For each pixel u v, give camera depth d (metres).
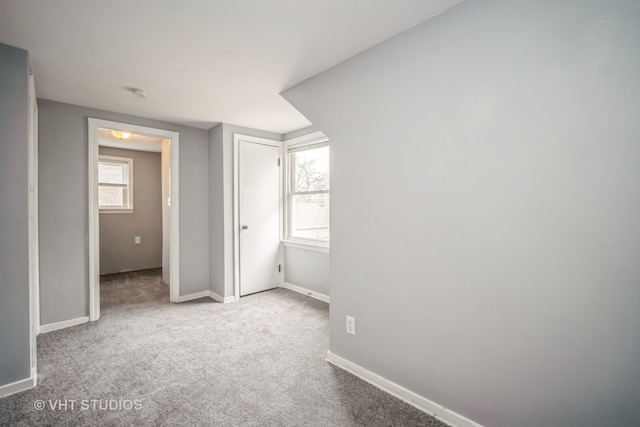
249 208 3.83
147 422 1.61
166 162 4.36
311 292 3.83
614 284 1.13
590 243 1.18
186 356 2.31
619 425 1.14
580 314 1.21
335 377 2.04
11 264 1.84
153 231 5.61
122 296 3.85
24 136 1.88
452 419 1.59
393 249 1.83
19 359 1.87
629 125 1.09
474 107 1.47
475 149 1.47
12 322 1.85
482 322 1.48
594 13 1.15
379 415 1.67
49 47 1.88
